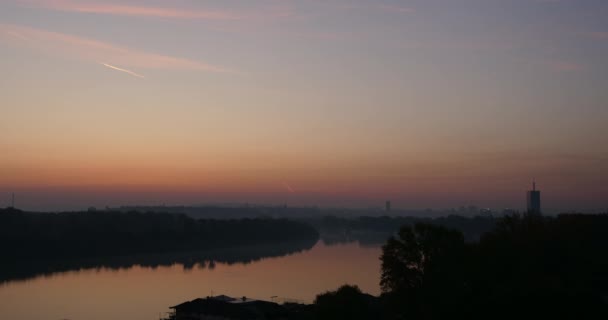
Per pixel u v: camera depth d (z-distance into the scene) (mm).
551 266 82500
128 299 114125
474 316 60094
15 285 133625
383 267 71188
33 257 182875
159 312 101250
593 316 57781
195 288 127688
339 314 72812
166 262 188500
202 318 85562
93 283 136750
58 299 114188
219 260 195625
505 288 63750
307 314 80812
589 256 83812
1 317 97062
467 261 69062
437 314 63000
